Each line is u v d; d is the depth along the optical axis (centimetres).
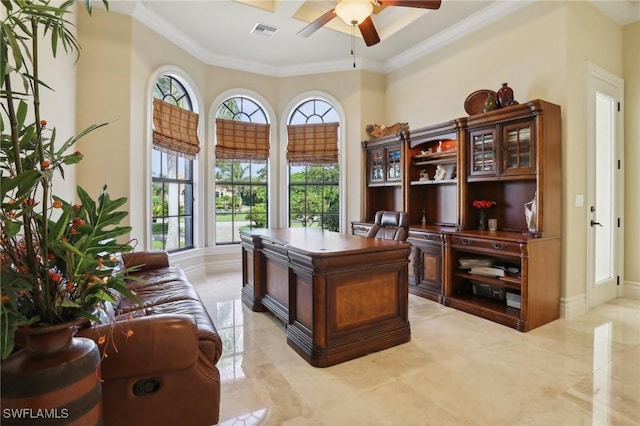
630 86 375
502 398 194
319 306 236
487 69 390
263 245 334
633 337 279
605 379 214
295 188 557
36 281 111
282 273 299
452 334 288
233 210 527
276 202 546
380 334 258
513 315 305
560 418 176
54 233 113
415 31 427
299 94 543
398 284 271
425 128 418
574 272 330
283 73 543
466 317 329
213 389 162
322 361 232
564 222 322
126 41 365
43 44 266
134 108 374
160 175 430
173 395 153
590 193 344
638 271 376
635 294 377
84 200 126
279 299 307
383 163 488
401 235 315
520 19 356
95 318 119
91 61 347
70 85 323
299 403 192
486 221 382
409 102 498
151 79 397
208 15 392
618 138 374
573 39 324
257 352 256
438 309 352
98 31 350
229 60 505
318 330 236
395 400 194
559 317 322
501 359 242
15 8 218
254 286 345
